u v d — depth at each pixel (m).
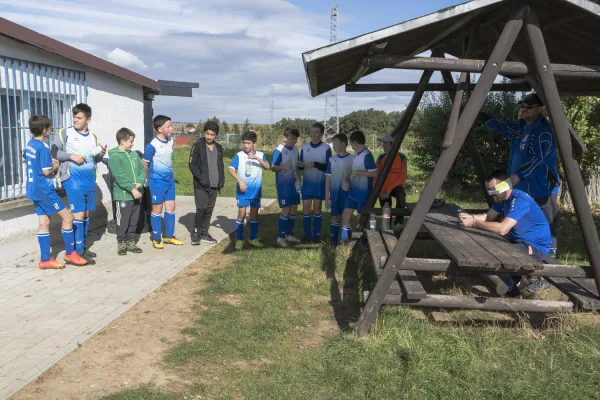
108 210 9.41
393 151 6.94
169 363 3.97
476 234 5.12
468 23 5.07
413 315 4.93
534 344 4.18
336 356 4.05
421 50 5.68
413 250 7.27
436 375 3.74
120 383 3.65
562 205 11.97
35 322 4.69
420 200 4.19
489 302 4.35
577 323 4.32
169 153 7.58
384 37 3.98
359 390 3.59
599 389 3.58
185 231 8.91
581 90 6.31
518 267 3.95
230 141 50.22
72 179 6.55
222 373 3.85
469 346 4.12
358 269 6.50
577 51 5.73
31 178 6.06
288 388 3.61
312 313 5.13
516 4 4.06
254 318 4.93
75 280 5.96
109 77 9.38
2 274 6.12
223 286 5.80
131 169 7.07
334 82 6.21
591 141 11.34
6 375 3.68
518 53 6.28
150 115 11.80
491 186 5.05
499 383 3.63
